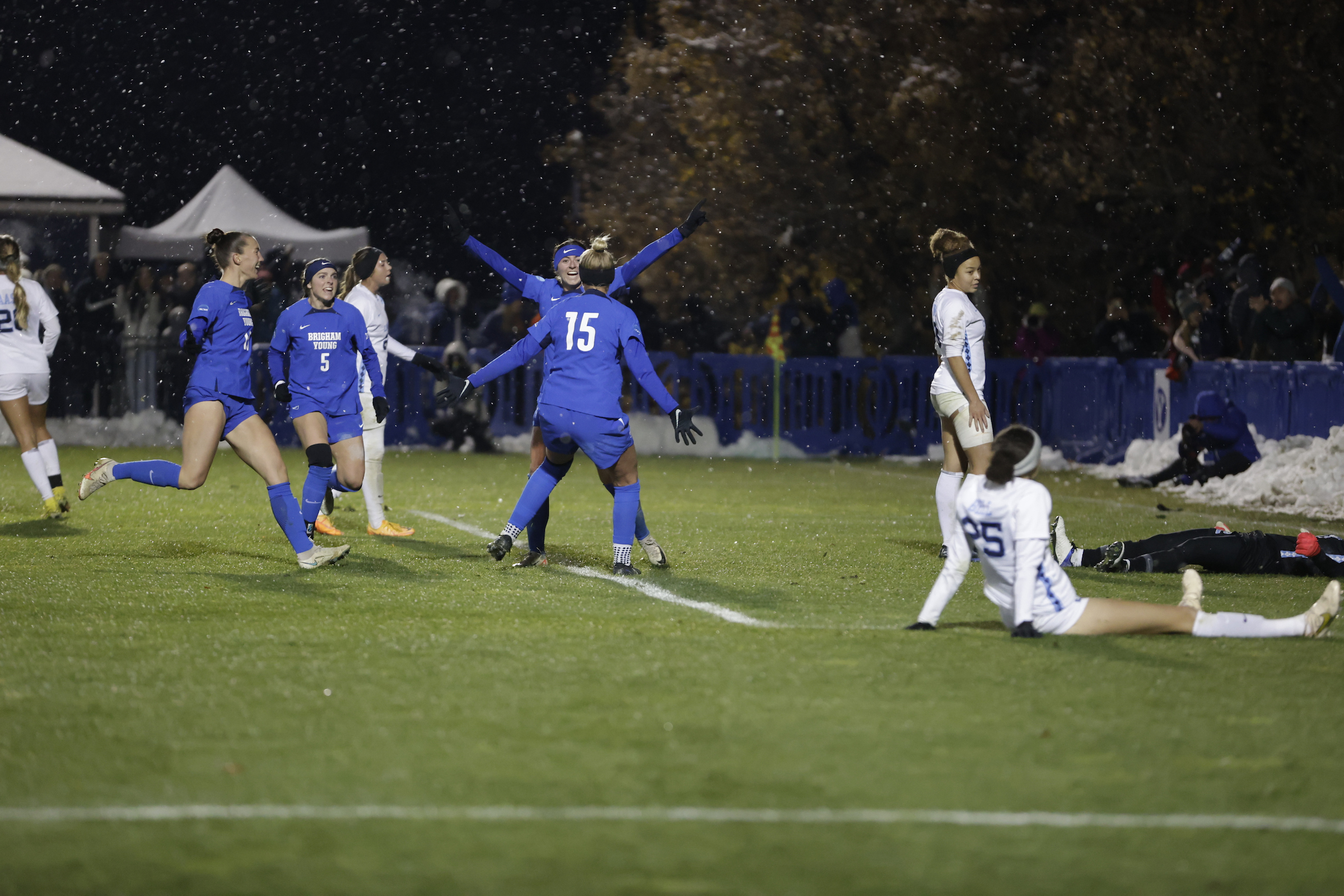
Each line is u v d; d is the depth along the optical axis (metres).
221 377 32.75
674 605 29.03
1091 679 21.97
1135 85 84.75
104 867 13.81
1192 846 14.70
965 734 18.73
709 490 60.03
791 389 83.44
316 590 30.42
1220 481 57.88
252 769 16.94
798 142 95.75
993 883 13.70
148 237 88.88
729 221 97.81
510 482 61.69
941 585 25.95
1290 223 82.50
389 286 107.69
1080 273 91.75
